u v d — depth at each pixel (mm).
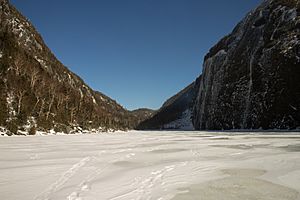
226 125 105688
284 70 77625
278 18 96125
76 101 91688
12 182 12867
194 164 17719
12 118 51469
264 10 111938
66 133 64625
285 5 97812
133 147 29328
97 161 18859
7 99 54875
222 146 29250
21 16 123125
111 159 19844
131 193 11234
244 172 15242
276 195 11039
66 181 13133
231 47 128125
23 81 64312
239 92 101250
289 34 84125
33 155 21516
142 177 14078
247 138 41781
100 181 13203
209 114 123938
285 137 41375
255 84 91000
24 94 59906
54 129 61125
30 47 105375
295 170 15453
